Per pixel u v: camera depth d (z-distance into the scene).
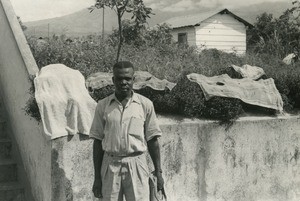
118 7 7.82
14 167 5.83
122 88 3.74
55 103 4.92
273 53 13.99
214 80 6.41
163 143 5.46
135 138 3.77
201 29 21.83
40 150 5.10
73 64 7.64
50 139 4.73
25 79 5.56
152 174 4.06
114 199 3.79
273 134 6.13
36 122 5.18
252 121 5.97
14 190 5.48
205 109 5.83
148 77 6.25
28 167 5.66
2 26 6.87
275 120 6.14
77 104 4.95
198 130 5.66
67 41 8.91
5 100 6.89
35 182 5.36
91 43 9.44
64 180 4.84
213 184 5.79
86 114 4.97
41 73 5.35
